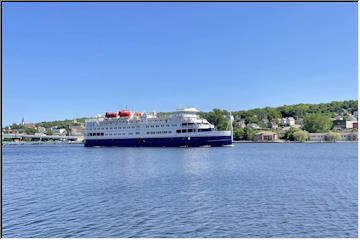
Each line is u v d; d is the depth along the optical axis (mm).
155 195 40594
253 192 42219
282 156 107438
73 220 30422
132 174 61031
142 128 155875
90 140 176500
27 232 27344
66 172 66875
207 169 68312
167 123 147375
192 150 131625
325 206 34719
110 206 35281
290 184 48438
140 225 28797
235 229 27531
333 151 140750
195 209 33750
